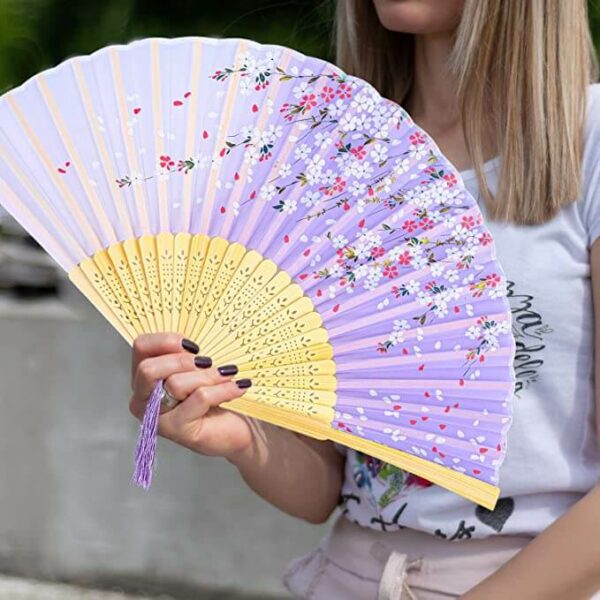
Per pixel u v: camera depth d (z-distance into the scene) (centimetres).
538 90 178
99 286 173
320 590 198
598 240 175
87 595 445
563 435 179
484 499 170
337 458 206
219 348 175
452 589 182
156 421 166
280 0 464
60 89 172
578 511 169
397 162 174
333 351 176
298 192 176
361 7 210
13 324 478
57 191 171
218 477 445
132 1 498
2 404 471
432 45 197
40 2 514
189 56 175
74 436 464
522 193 178
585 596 170
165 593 446
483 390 172
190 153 175
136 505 453
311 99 175
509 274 178
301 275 176
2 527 464
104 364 467
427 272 174
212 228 175
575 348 178
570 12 180
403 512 183
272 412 173
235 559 441
